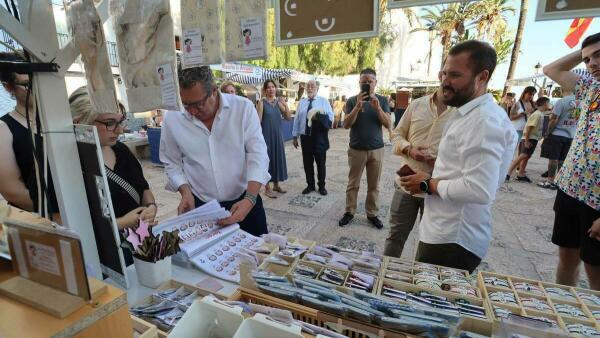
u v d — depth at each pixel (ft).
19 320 1.65
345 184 17.29
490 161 3.79
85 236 3.55
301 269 3.75
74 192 3.38
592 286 5.53
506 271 8.69
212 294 3.43
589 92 5.38
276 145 14.29
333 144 32.35
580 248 5.60
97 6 3.14
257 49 2.96
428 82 60.08
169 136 6.02
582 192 5.33
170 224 4.54
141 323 2.56
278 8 2.85
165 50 3.11
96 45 3.10
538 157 25.36
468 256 4.59
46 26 2.92
